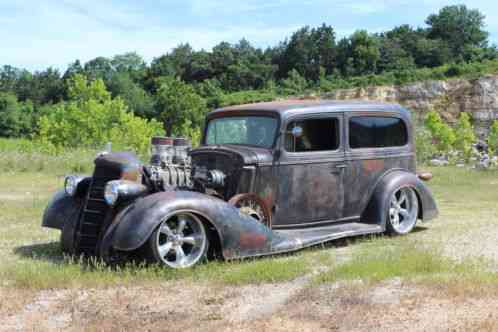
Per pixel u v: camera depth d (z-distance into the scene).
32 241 6.79
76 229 5.87
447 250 6.16
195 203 5.25
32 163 17.84
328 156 6.65
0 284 4.80
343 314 3.85
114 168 5.64
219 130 6.92
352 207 6.93
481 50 97.31
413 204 7.38
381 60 98.00
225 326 3.71
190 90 87.38
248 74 111.19
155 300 4.32
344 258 5.84
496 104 65.81
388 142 7.32
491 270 5.06
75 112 31.67
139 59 140.62
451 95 68.62
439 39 99.81
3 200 10.62
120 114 32.19
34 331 3.69
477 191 13.14
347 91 76.75
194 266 5.27
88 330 3.67
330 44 107.81
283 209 6.36
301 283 4.79
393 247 6.36
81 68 120.75
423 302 4.04
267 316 3.90
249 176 6.06
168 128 85.75
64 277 4.85
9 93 94.69
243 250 5.49
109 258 5.21
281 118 6.31
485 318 3.66
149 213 5.03
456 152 30.50
